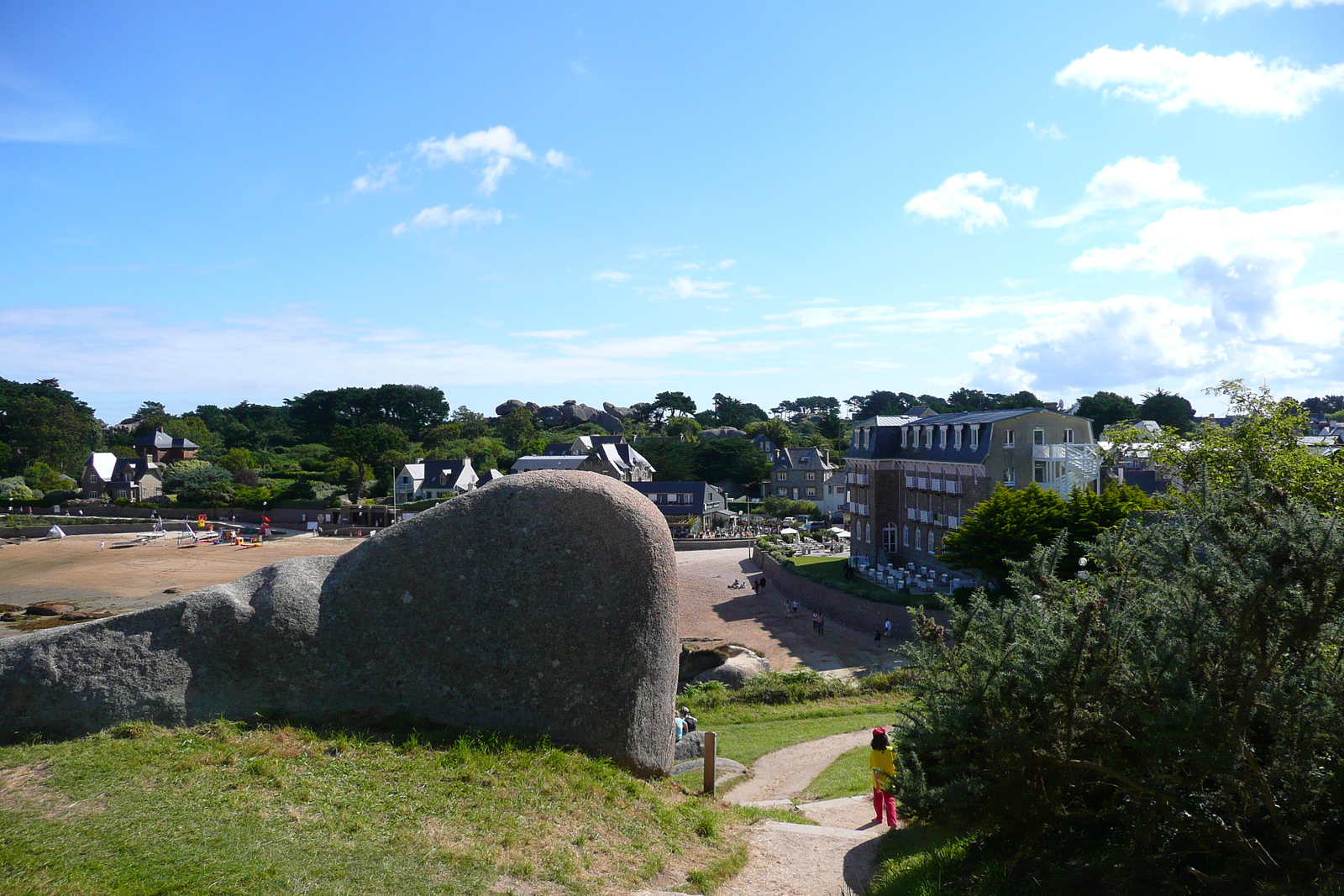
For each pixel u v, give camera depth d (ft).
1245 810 23.56
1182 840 25.58
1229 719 22.11
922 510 183.62
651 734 42.39
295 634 39.45
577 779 36.60
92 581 196.65
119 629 38.19
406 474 363.15
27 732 35.01
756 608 179.73
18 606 158.51
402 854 28.37
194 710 37.04
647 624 42.34
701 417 632.79
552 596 41.34
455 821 31.32
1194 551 24.57
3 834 26.40
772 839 37.55
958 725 27.25
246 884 25.04
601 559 42.22
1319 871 21.70
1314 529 21.04
